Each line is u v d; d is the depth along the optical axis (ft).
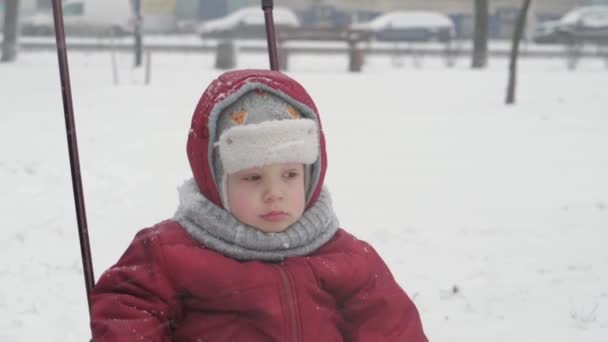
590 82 67.36
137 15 74.84
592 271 18.74
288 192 7.68
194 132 7.95
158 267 7.73
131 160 30.96
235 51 76.69
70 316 15.72
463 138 38.58
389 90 59.62
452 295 17.03
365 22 160.15
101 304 7.62
